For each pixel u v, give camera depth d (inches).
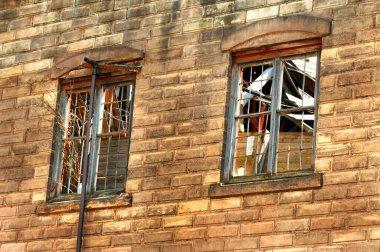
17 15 1051.3
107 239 935.7
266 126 903.7
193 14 949.2
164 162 927.7
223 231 880.9
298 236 845.8
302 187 852.6
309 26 884.6
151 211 920.3
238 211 877.8
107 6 999.6
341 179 839.1
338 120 853.2
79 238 943.0
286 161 884.6
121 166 963.3
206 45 935.7
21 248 980.6
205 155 908.6
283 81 903.7
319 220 840.3
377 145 832.9
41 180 991.6
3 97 1035.3
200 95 927.0
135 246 920.3
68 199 977.5
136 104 956.6
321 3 885.2
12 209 997.2
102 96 991.0
